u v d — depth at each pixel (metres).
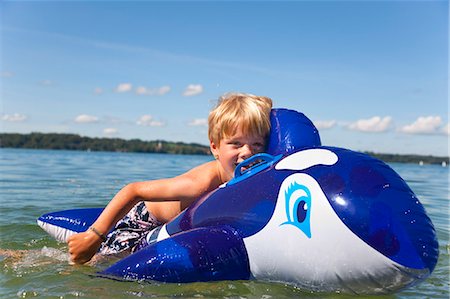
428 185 12.58
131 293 2.86
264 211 2.94
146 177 11.57
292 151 3.12
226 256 2.99
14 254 3.84
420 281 2.65
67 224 4.35
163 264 2.99
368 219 2.59
